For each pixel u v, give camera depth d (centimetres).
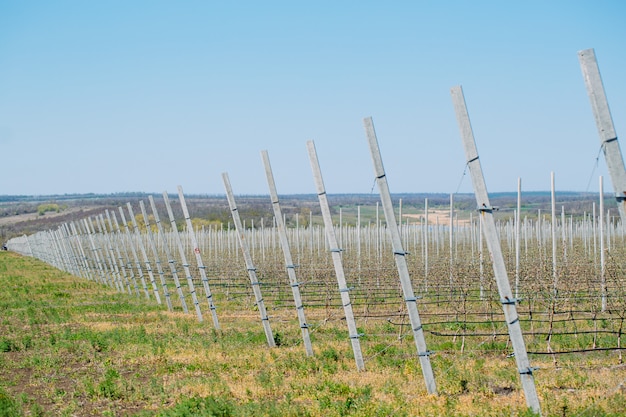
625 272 2748
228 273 3766
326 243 4381
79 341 2016
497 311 2269
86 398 1360
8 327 2384
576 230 4900
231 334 2059
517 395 1205
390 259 3559
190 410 1171
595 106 884
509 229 4234
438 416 1066
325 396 1200
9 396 1332
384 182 1280
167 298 2823
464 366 1447
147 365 1648
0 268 6256
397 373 1430
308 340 1656
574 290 1970
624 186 877
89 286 4269
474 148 1041
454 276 2509
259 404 1189
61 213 14962
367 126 1277
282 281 3269
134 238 6194
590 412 1008
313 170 1513
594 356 1591
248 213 8756
